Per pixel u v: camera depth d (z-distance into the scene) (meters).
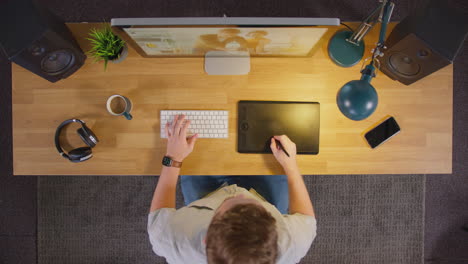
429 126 1.23
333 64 1.23
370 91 0.94
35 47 0.97
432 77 1.22
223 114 1.21
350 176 1.86
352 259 1.87
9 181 1.93
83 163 1.24
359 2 1.82
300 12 1.83
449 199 1.91
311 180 1.86
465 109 1.91
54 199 1.88
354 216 1.86
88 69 1.23
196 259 0.95
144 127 1.24
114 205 1.87
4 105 1.92
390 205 1.86
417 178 1.85
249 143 1.22
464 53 1.89
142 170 1.25
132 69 1.24
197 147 1.23
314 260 1.87
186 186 1.40
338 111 1.24
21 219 1.91
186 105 1.24
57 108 1.24
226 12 1.85
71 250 1.88
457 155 1.92
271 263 0.69
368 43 1.21
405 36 0.94
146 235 1.87
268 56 1.19
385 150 1.23
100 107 1.24
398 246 1.87
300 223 1.05
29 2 0.94
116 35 1.13
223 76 1.24
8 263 1.91
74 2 1.86
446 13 0.91
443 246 1.91
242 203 0.79
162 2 1.85
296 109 1.22
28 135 1.24
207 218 0.99
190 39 0.94
